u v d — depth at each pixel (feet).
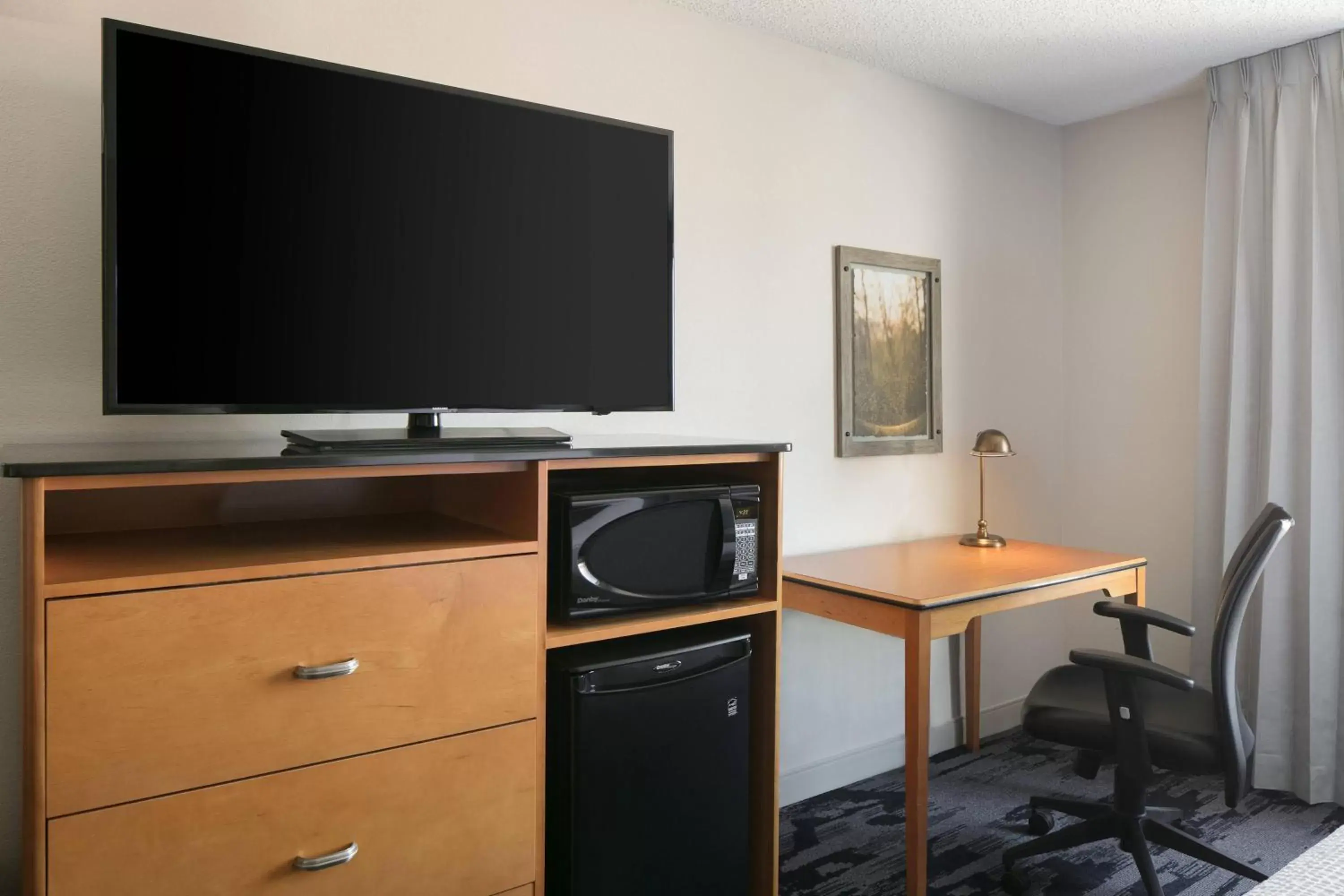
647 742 5.80
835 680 9.54
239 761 4.35
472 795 5.10
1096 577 8.45
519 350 5.91
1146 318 11.06
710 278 8.47
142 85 4.64
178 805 4.20
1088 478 11.68
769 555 6.59
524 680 5.30
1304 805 8.97
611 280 6.32
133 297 4.63
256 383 5.00
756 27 8.73
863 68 9.70
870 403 9.74
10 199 5.41
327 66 5.20
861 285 9.63
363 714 4.72
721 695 6.17
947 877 7.50
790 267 9.07
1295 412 9.20
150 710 4.13
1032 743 10.85
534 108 5.97
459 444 5.33
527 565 5.31
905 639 7.20
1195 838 7.67
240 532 5.65
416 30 6.80
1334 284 8.90
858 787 9.52
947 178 10.55
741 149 8.68
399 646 4.83
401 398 5.47
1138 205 11.13
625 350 6.40
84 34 5.62
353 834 4.69
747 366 8.76
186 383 4.78
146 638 4.11
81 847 3.97
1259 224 9.54
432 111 5.57
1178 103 10.75
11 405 5.44
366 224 5.34
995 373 11.14
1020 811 8.82
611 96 7.81
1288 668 9.19
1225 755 6.45
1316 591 8.89
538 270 5.98
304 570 4.53
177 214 4.75
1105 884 7.37
